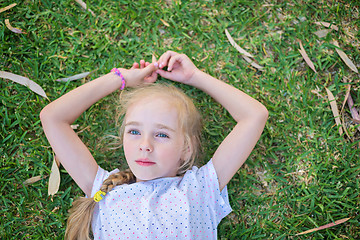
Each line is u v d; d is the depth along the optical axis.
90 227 1.56
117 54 1.75
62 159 1.46
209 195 1.45
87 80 1.74
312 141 1.72
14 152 1.67
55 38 1.75
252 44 1.79
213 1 1.80
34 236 1.62
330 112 1.75
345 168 1.70
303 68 1.80
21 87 1.70
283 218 1.68
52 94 1.71
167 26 1.79
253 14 1.81
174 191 1.43
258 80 1.77
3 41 1.71
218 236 1.67
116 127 1.71
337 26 1.81
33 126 1.68
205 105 1.72
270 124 1.73
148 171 1.40
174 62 1.60
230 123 1.73
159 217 1.39
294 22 1.82
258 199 1.69
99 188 1.47
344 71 1.80
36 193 1.65
